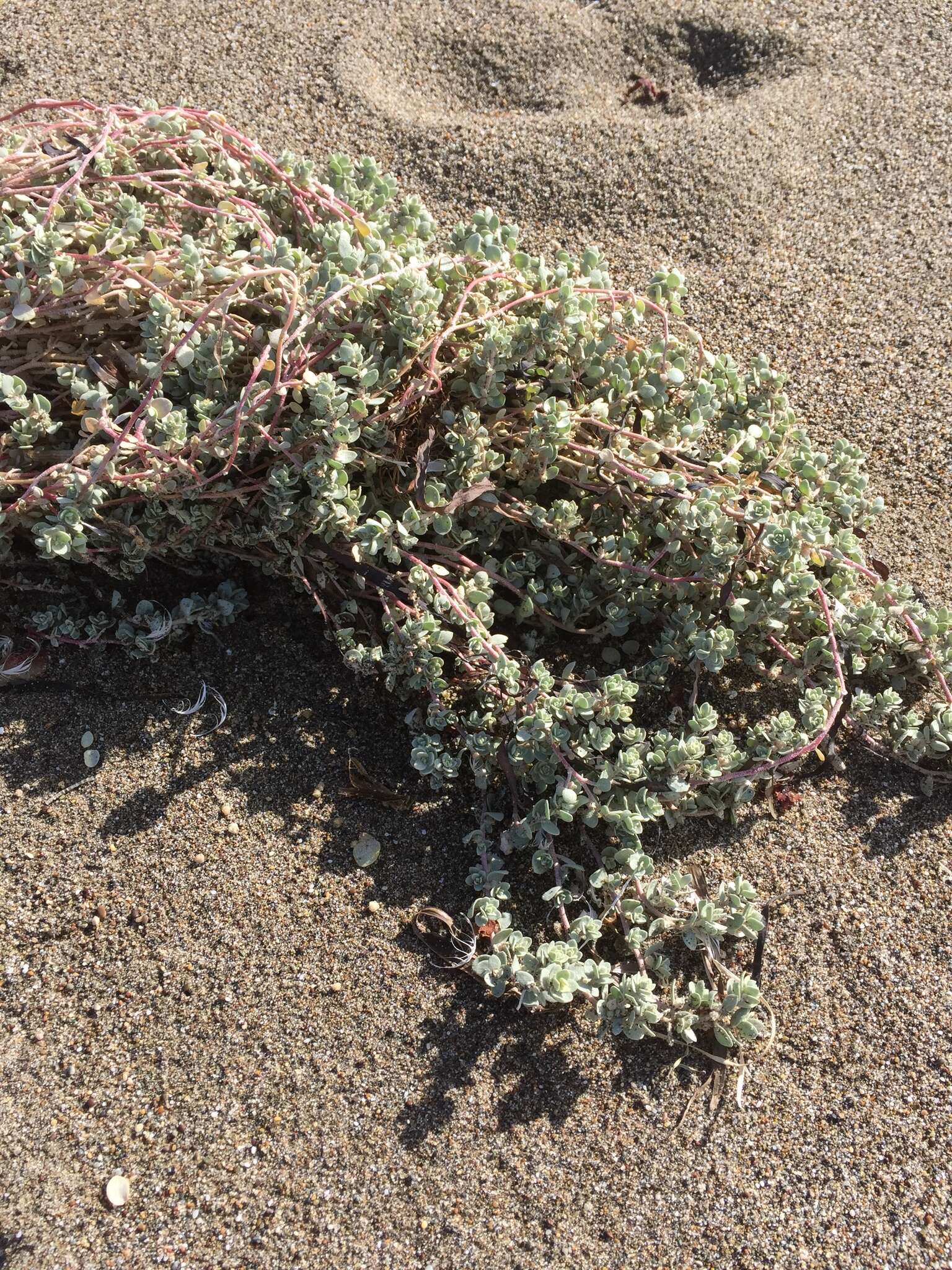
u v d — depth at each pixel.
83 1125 0.30
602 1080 0.31
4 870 0.33
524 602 0.36
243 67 0.52
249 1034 0.31
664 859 0.34
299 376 0.33
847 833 0.35
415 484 0.34
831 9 0.56
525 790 0.34
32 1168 0.29
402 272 0.33
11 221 0.35
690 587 0.36
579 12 0.56
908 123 0.51
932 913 0.33
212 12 0.54
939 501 0.41
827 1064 0.31
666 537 0.35
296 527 0.34
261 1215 0.29
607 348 0.35
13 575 0.36
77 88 0.50
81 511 0.32
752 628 0.36
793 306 0.45
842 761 0.36
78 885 0.33
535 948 0.33
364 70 0.52
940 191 0.49
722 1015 0.31
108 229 0.33
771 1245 0.29
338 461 0.32
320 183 0.38
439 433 0.36
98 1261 0.28
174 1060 0.30
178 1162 0.29
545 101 0.53
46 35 0.52
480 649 0.33
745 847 0.34
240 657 0.37
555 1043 0.31
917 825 0.35
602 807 0.32
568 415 0.34
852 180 0.49
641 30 0.56
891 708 0.35
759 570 0.36
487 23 0.55
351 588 0.35
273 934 0.32
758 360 0.38
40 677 0.36
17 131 0.39
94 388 0.33
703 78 0.56
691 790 0.33
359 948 0.32
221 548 0.36
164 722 0.35
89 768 0.34
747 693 0.37
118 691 0.36
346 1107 0.30
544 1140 0.30
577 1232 0.29
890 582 0.36
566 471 0.36
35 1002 0.31
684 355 0.37
